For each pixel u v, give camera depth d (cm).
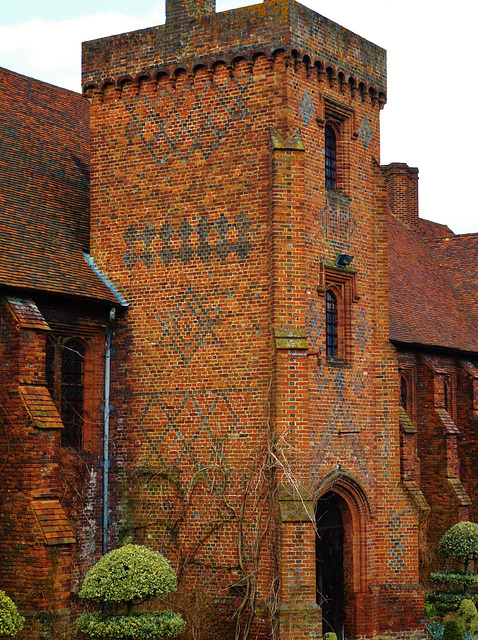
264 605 4075
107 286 4650
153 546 4406
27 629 3728
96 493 4434
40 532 3744
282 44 4319
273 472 4128
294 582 4000
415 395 6038
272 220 4231
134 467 4503
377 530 4706
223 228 4406
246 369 4284
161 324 4525
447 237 7881
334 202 4581
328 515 4572
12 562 3800
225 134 4441
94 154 4788
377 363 4809
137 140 4675
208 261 4434
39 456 3819
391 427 4812
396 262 6888
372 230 4856
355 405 4619
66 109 5600
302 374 4153
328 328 4581
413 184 8138
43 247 4469
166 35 4612
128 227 4659
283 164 4241
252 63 4384
